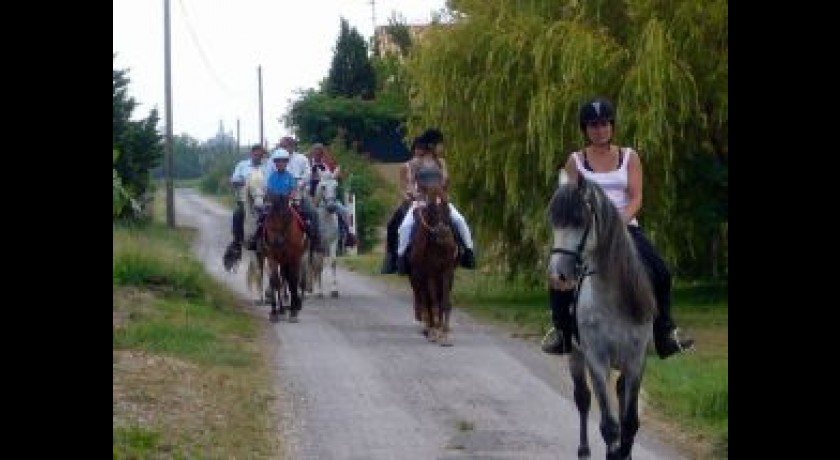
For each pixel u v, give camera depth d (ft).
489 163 79.36
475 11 82.84
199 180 375.86
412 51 87.61
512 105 78.64
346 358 57.00
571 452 38.50
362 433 41.16
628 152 34.45
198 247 142.20
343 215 91.04
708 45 73.87
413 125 88.22
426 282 62.95
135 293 72.74
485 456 37.91
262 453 38.17
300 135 203.72
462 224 63.57
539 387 49.88
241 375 51.42
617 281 32.35
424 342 63.05
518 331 68.95
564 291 34.09
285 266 70.90
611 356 32.99
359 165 181.16
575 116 73.67
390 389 49.08
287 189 71.20
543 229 77.87
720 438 40.50
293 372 52.80
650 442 40.86
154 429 39.73
